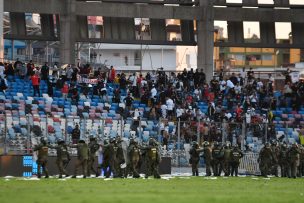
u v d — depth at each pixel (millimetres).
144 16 175250
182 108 157250
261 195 78812
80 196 70625
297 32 183375
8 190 78062
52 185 87375
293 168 122062
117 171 110562
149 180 102875
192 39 180250
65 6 172000
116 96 157625
